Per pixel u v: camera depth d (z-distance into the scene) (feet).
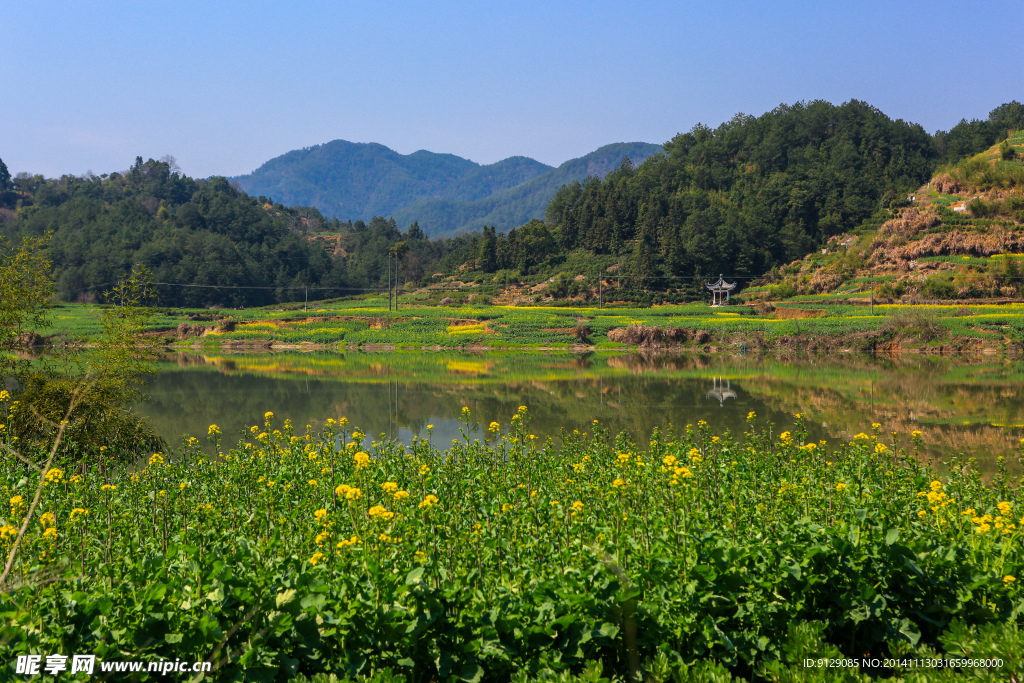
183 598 21.13
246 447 57.26
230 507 38.42
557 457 57.88
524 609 22.70
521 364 226.79
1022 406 116.78
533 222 565.94
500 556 29.01
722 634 22.63
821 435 90.79
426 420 108.47
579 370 201.26
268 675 19.98
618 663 23.06
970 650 22.49
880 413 110.32
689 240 495.41
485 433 95.35
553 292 460.14
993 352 237.45
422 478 43.75
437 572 23.98
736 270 499.92
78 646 19.57
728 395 137.69
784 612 23.39
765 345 277.64
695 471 42.16
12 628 19.10
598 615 22.39
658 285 475.72
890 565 24.61
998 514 35.55
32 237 62.85
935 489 38.52
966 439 86.69
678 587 23.34
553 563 27.43
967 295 340.80
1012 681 21.34
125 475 47.75
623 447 61.93
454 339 314.55
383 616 20.80
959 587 24.67
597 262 518.78
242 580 21.18
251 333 339.57
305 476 46.06
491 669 22.11
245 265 585.63
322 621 20.95
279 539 27.25
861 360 226.99
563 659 22.06
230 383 165.37
